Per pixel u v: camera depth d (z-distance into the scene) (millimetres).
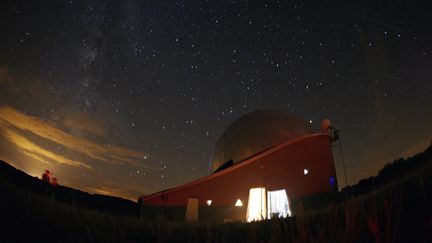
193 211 11328
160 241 4395
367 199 4980
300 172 13594
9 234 3570
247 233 4723
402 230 3600
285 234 4359
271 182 13312
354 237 3652
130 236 4422
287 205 9984
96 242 3873
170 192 13086
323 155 14141
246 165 13492
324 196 13203
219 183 13234
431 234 3387
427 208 3896
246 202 12977
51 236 3756
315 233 4160
